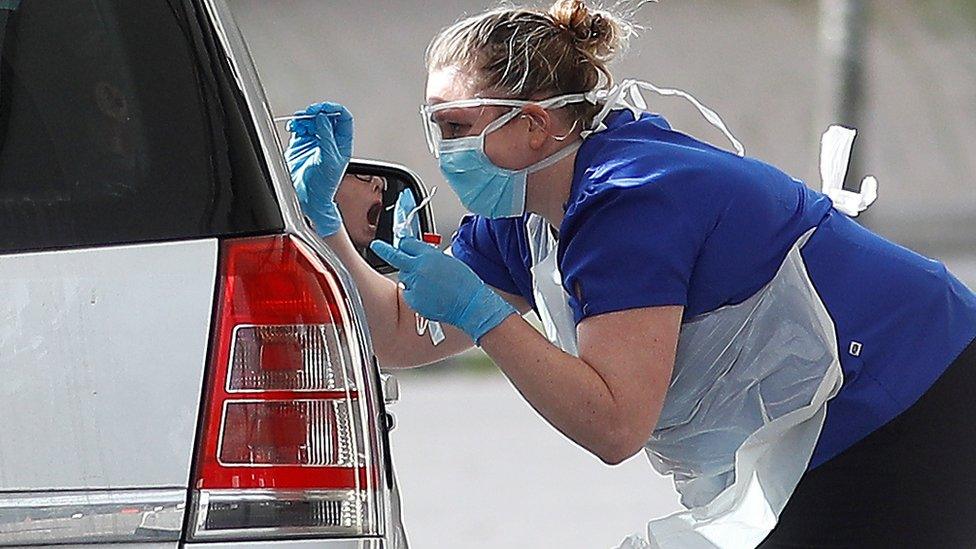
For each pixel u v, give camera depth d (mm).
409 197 10547
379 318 11445
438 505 22031
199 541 6969
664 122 10273
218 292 7043
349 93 61844
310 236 7461
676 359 9859
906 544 10125
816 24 69375
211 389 6996
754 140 58938
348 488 7273
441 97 9984
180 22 7156
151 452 6914
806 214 9977
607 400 8938
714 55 65688
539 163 9953
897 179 57500
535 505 22016
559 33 9898
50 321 6875
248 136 7195
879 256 10148
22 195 6973
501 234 11258
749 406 10008
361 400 7387
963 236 50406
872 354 9922
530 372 9008
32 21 7141
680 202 9266
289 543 7129
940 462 10070
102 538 6871
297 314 7215
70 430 6863
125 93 7094
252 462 7086
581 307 9320
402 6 70562
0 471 6828
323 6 70188
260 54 65312
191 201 7074
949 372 10094
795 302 9672
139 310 6949
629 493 22562
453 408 28594
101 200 6996
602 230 9180
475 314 9055
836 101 33250
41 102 7066
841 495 10078
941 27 69500
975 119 62125
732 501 10117
